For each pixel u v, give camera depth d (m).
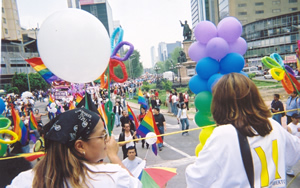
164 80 36.88
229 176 1.17
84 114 1.07
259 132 1.23
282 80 4.53
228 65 3.74
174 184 5.03
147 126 3.91
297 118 4.85
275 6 49.19
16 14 50.88
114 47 3.27
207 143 1.26
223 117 1.32
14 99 24.27
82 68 2.07
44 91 39.62
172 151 7.53
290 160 1.46
